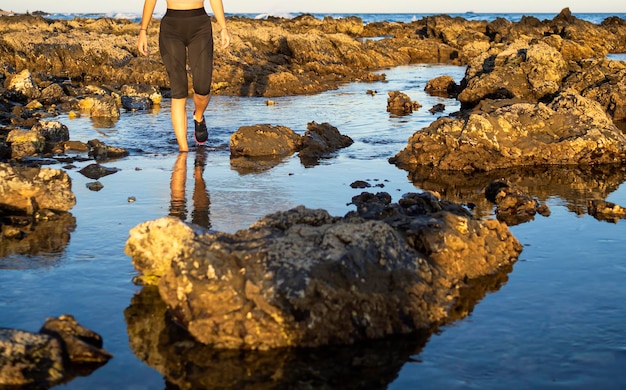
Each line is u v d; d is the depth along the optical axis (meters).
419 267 4.04
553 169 8.10
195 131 9.21
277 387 3.03
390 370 3.21
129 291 4.09
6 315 3.72
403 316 3.69
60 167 7.67
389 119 12.09
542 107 9.02
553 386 3.04
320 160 8.37
